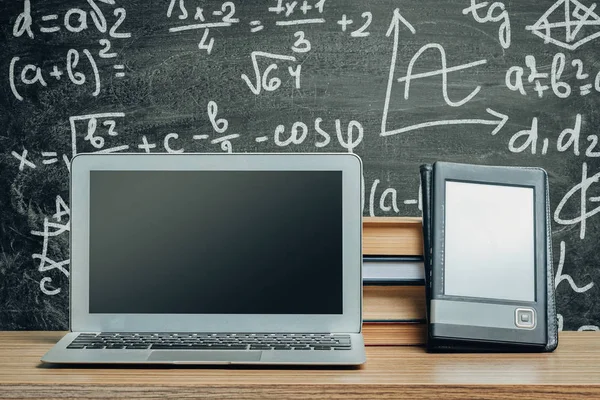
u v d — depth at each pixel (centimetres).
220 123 132
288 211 98
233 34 132
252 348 91
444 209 100
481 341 97
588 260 130
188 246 98
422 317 104
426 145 131
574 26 131
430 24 131
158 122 132
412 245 107
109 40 132
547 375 84
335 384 79
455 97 131
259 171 99
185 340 94
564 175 131
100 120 132
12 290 132
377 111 131
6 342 106
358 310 97
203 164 99
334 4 131
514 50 131
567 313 130
